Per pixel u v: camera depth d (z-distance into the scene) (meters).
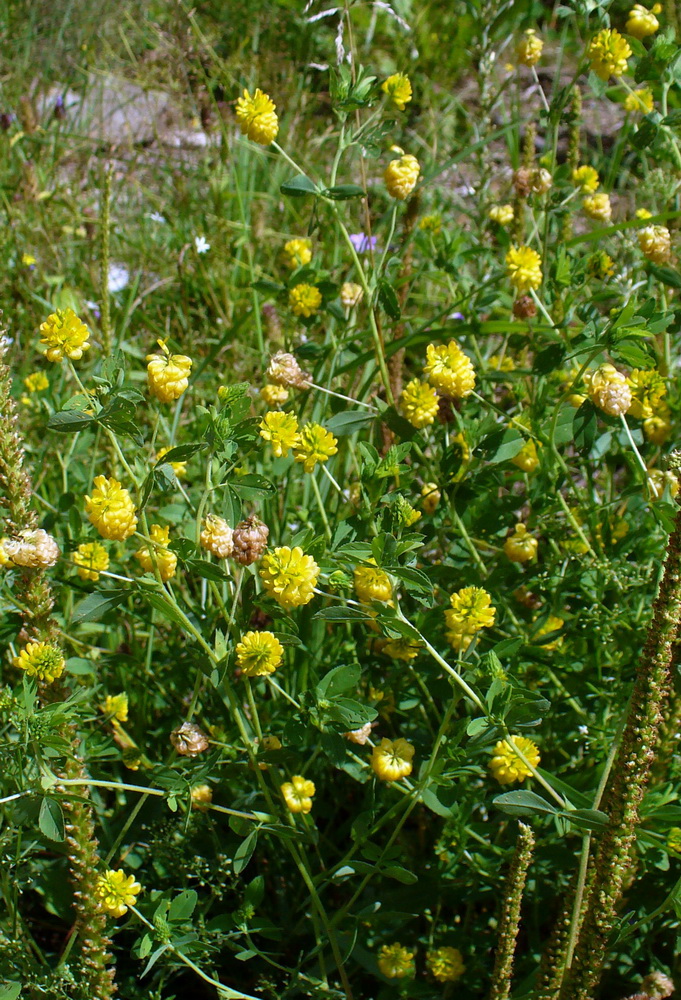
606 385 0.60
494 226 0.74
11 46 1.23
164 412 0.77
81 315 0.86
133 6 1.26
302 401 0.68
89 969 0.55
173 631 0.67
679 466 0.52
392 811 0.56
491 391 0.68
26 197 0.98
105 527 0.54
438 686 0.60
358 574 0.55
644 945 0.60
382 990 0.59
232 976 0.62
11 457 0.54
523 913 0.61
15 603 0.60
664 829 0.58
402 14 1.20
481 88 0.89
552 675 0.63
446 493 0.63
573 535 0.65
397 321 0.64
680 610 0.51
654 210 0.77
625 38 0.67
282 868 0.62
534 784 0.60
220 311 0.89
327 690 0.57
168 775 0.56
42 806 0.53
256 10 1.19
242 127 0.62
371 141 0.64
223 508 0.57
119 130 1.24
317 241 0.89
